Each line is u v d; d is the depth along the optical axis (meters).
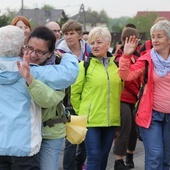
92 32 4.82
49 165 3.64
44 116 3.58
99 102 4.77
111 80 4.78
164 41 4.56
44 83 3.40
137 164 6.51
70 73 3.48
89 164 4.80
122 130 5.80
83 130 3.88
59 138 3.69
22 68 3.22
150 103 4.63
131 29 6.12
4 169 3.39
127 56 4.60
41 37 3.45
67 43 5.94
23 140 3.26
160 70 4.56
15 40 3.36
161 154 4.61
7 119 3.27
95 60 4.82
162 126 4.71
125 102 5.77
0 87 3.34
